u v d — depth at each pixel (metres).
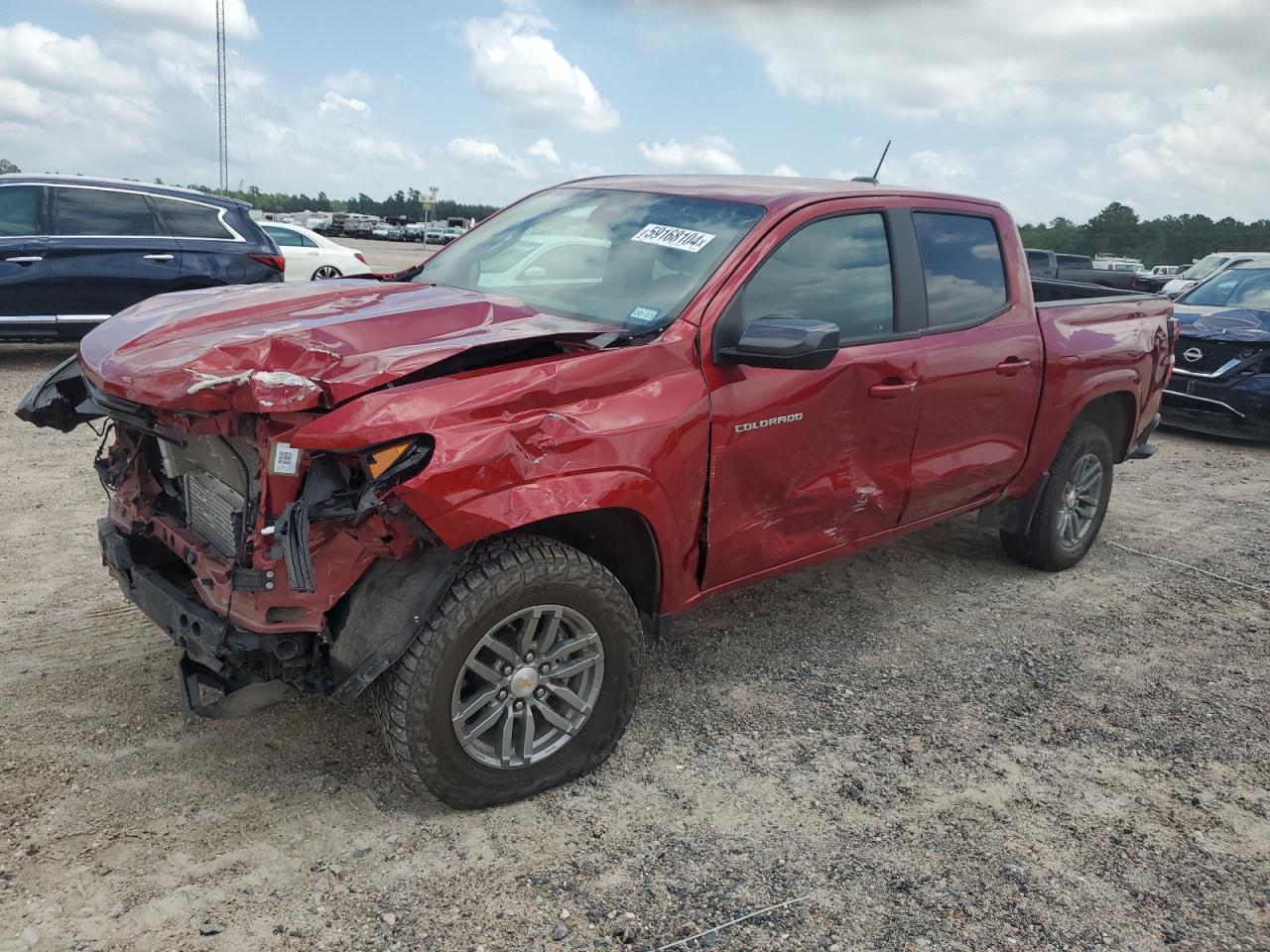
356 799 2.95
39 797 2.85
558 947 2.42
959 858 2.87
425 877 2.64
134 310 3.40
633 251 3.62
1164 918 2.67
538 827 2.89
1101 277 19.28
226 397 2.47
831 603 4.77
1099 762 3.46
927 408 4.01
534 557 2.78
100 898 2.47
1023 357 4.48
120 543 3.17
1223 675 4.21
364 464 2.45
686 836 2.89
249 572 2.57
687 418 3.10
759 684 3.88
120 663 3.67
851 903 2.64
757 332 3.10
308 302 3.26
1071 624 4.68
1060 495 5.05
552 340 2.92
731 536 3.39
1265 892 2.81
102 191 9.20
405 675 2.63
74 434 6.88
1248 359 8.66
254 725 3.31
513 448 2.64
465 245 4.30
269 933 2.40
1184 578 5.39
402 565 2.68
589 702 3.04
